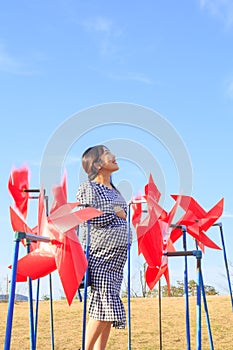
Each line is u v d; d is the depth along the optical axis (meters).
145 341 5.86
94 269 3.74
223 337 6.00
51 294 4.86
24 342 5.80
